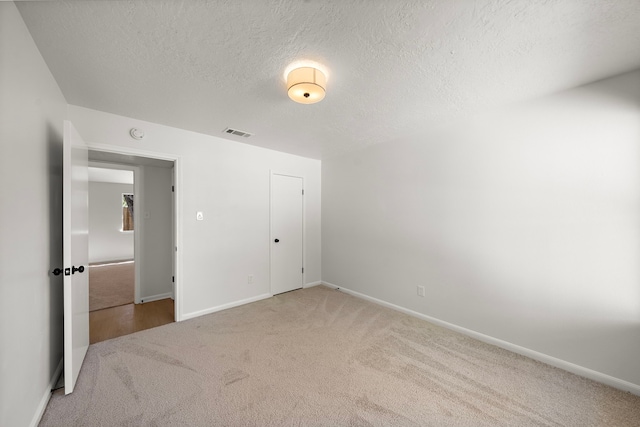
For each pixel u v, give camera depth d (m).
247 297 3.55
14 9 1.20
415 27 1.35
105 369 2.03
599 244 1.92
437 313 2.89
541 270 2.19
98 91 2.06
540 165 2.18
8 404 1.18
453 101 2.24
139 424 1.51
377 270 3.54
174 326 2.81
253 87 2.00
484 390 1.81
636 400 1.71
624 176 1.82
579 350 2.00
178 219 2.94
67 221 1.71
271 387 1.84
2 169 1.13
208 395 1.75
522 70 1.77
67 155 1.71
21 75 1.30
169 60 1.65
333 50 1.55
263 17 1.29
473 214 2.60
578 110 2.00
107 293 4.02
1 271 1.12
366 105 2.31
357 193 3.84
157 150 2.78
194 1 1.19
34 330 1.48
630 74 1.79
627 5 1.20
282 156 3.95
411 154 3.14
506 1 1.19
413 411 1.62
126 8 1.23
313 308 3.35
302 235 4.24
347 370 2.04
